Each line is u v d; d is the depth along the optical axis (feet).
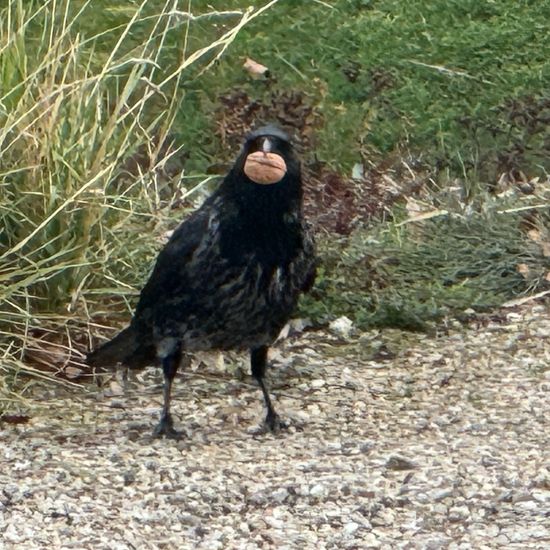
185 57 56.29
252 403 38.27
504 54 57.57
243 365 40.70
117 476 32.91
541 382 39.29
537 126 53.88
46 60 42.04
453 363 40.93
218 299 34.63
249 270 34.32
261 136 33.86
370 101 55.57
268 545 29.45
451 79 56.34
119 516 30.76
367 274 45.44
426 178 51.37
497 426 36.27
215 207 34.35
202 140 53.06
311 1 59.62
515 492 31.83
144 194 43.86
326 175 51.11
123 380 39.86
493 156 52.42
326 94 55.83
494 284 45.98
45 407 37.88
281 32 57.98
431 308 44.01
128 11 57.98
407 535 29.96
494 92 55.88
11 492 31.89
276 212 33.99
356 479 32.58
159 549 29.25
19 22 43.68
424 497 31.65
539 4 59.77
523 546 29.30
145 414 37.50
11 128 39.60
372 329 43.52
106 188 42.73
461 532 30.09
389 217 49.60
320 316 43.80
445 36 58.34
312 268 35.42
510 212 48.24
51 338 40.86
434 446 34.88
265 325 35.24
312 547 29.37
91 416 37.32
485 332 43.24
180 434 35.76
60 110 42.37
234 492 31.91
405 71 56.90
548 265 46.60
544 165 52.39
